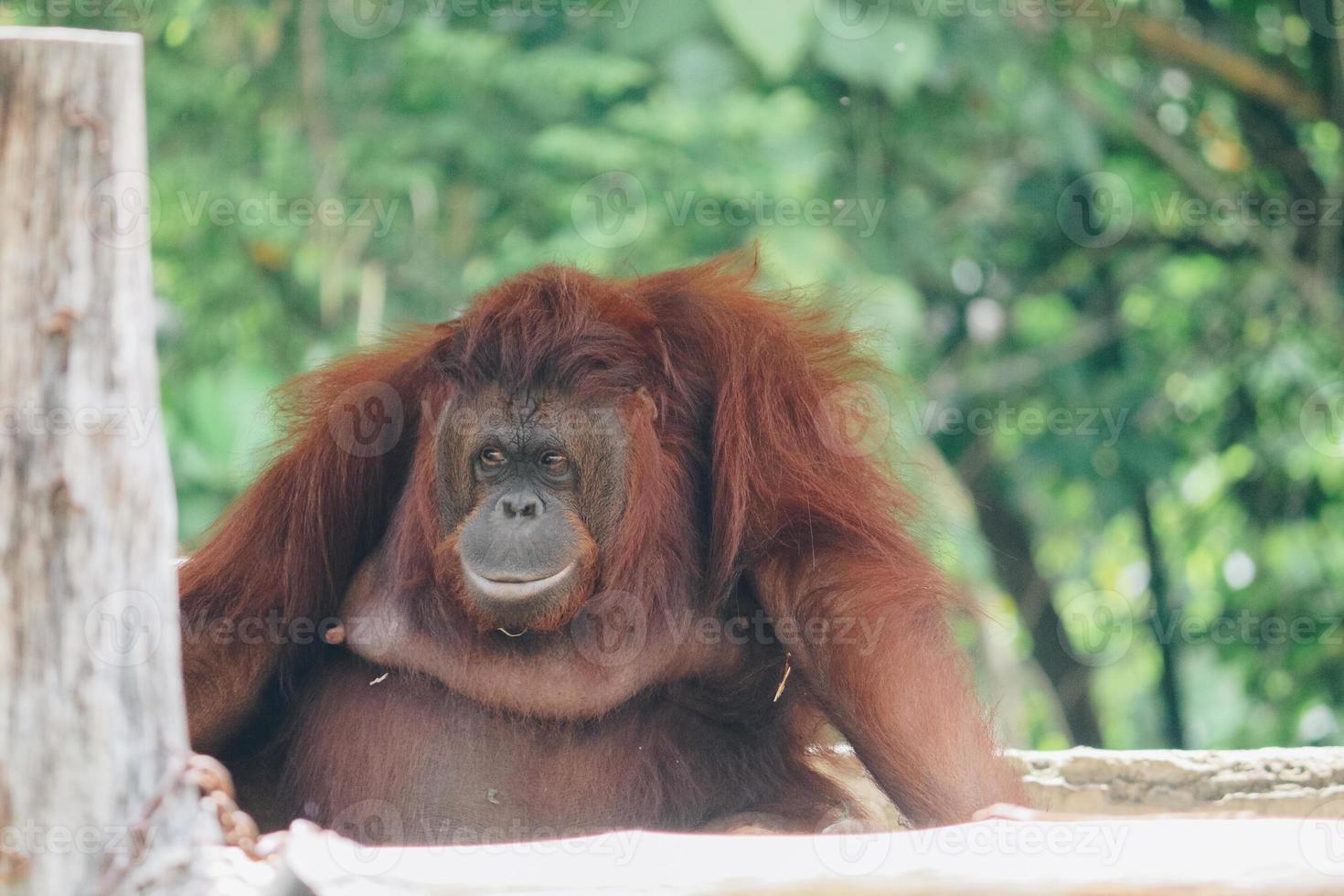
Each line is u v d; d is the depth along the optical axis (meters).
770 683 6.94
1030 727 19.88
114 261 4.55
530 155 15.69
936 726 6.26
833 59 15.00
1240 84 18.55
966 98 17.39
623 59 15.83
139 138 4.63
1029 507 20.16
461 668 6.61
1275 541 18.83
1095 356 19.34
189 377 16.06
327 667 7.05
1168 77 19.48
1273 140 19.42
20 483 4.48
